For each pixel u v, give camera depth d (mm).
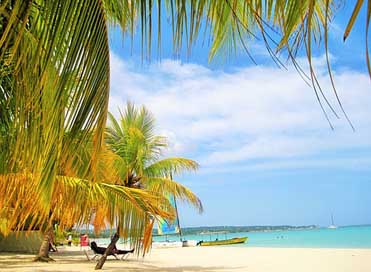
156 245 45344
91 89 2309
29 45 2414
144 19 1788
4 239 28391
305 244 53875
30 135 2645
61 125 2295
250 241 69812
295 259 23766
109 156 11219
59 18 2039
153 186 15875
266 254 28641
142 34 1791
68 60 2133
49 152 2473
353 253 28438
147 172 16141
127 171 15312
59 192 5984
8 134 3156
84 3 2104
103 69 2344
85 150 3363
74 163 3400
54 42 2037
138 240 8914
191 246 46719
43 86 2426
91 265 18688
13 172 3611
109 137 15828
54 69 2271
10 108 3082
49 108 2379
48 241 21188
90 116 2359
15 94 2820
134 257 24609
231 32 2104
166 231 22828
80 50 2156
